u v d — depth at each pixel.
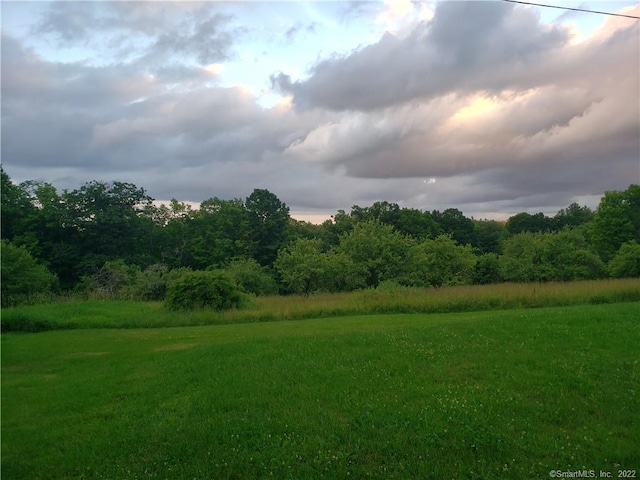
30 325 18.08
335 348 10.38
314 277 38.12
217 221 60.66
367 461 5.34
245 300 22.59
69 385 9.05
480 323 12.72
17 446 6.21
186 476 5.18
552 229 87.50
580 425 6.09
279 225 66.56
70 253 49.09
